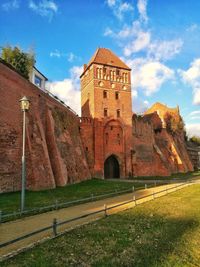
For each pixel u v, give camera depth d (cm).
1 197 2077
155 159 6028
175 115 8356
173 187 3078
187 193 2767
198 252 1143
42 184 2692
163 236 1270
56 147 3316
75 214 1597
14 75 2648
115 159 5397
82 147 4684
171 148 7181
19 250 940
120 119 5481
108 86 5528
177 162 7056
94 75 5469
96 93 5388
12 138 2489
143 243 1149
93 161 5006
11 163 2427
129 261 970
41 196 2280
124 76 5753
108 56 5816
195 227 1466
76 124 4728
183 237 1283
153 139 6225
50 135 3341
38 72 4044
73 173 3684
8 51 3444
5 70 2503
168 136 7281
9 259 873
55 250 981
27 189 2544
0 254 907
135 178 5053
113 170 5375
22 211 1497
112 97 5516
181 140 8350
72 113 4538
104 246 1072
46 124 3369
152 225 1434
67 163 3569
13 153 2473
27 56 3534
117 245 1095
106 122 5328
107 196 2491
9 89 2539
